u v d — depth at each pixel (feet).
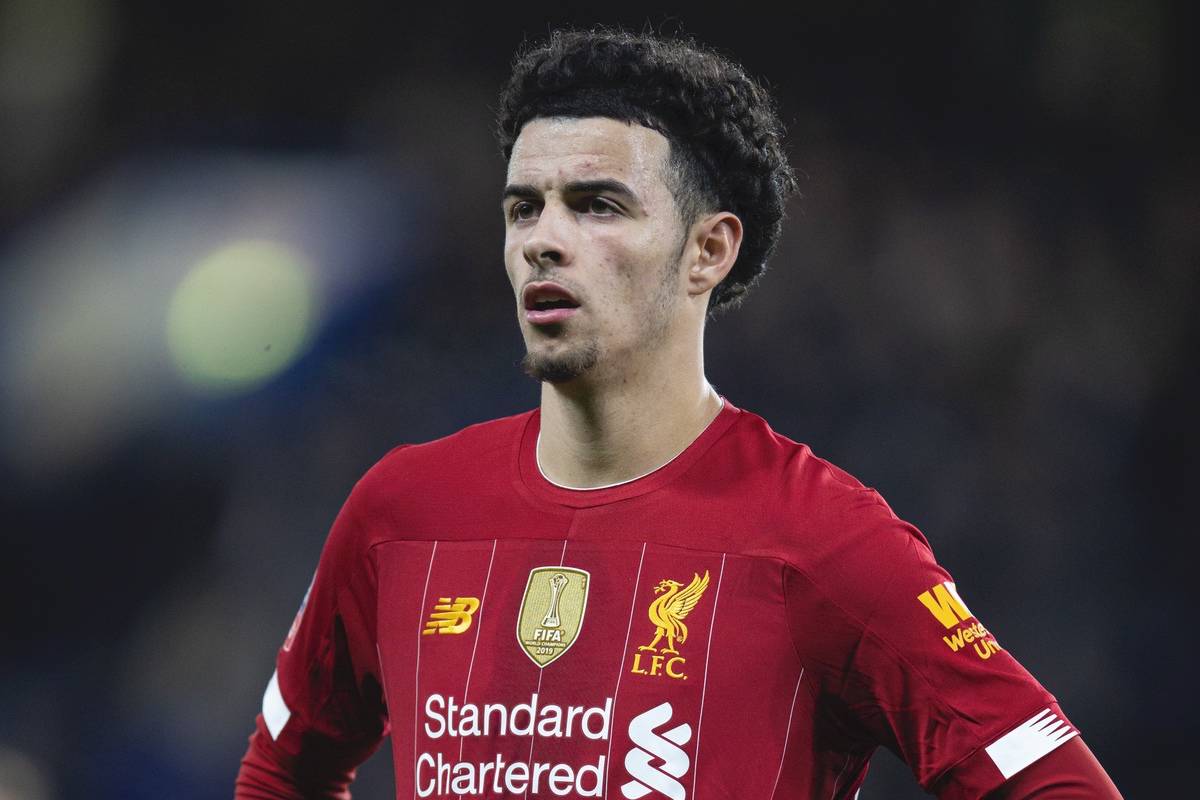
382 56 123.65
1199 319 116.06
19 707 102.06
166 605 107.96
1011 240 118.42
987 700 22.44
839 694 22.84
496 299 116.67
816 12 126.41
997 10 124.67
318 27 123.13
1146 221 119.44
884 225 118.42
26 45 121.19
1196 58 122.11
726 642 22.50
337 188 120.16
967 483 108.27
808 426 109.70
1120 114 122.52
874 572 22.56
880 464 108.99
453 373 114.11
